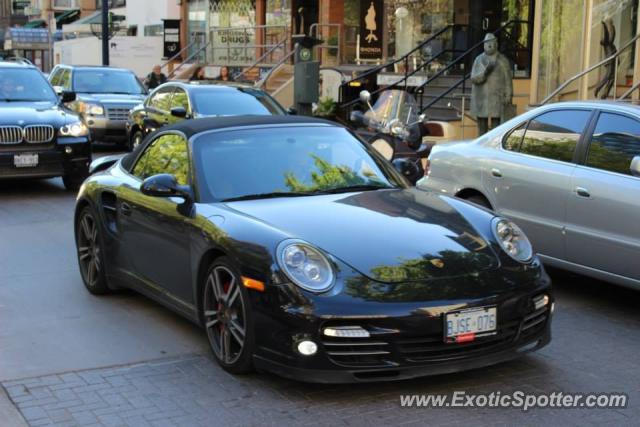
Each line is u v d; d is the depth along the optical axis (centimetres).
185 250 536
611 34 1388
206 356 533
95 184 676
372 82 2141
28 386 484
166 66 3184
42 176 1184
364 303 437
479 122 1480
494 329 458
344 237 477
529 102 1641
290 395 466
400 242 478
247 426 427
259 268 461
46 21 5112
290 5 2686
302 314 439
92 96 1780
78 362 525
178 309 560
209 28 3080
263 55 2566
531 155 705
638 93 1312
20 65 1331
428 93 1973
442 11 2134
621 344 563
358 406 451
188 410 447
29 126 1163
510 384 485
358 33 2359
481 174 739
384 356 439
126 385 484
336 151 600
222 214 515
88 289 695
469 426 427
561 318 625
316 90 1410
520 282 474
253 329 465
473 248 486
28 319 620
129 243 621
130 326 600
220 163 565
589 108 671
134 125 1548
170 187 534
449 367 450
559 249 668
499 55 1442
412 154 1161
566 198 655
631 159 621
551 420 436
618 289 712
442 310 442
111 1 4141
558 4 1444
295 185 559
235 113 1343
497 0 2017
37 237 919
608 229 623
